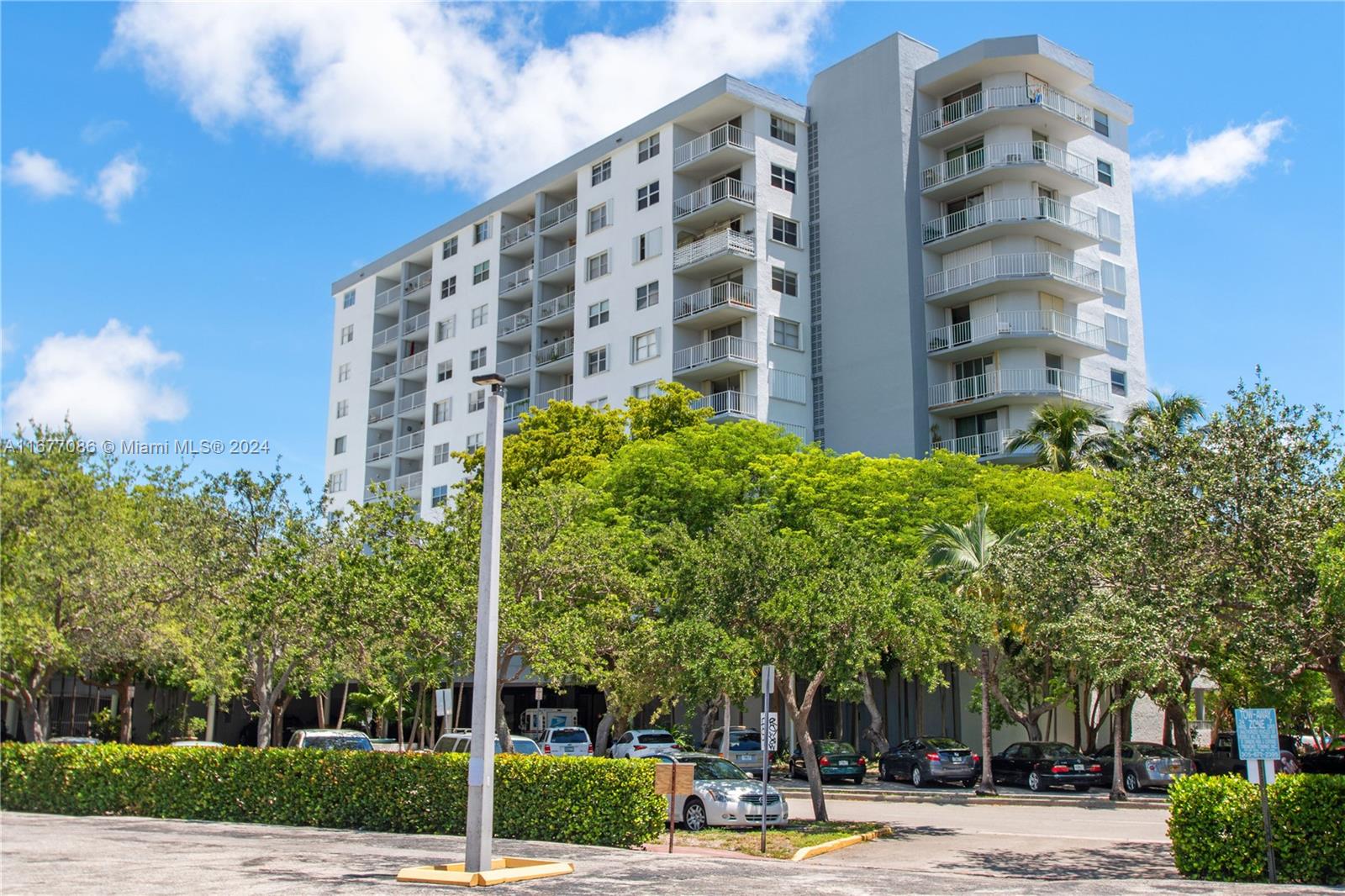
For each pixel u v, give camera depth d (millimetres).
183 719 43812
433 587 19109
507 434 57406
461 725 51812
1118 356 51094
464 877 13344
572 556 21828
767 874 14391
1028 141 47438
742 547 21094
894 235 48188
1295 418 15109
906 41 49938
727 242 48031
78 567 23984
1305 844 13938
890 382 47312
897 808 27906
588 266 54812
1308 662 14992
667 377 49438
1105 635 16297
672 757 22922
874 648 20922
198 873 14102
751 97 50000
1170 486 15258
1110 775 32281
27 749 23875
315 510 24938
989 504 34812
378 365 70500
